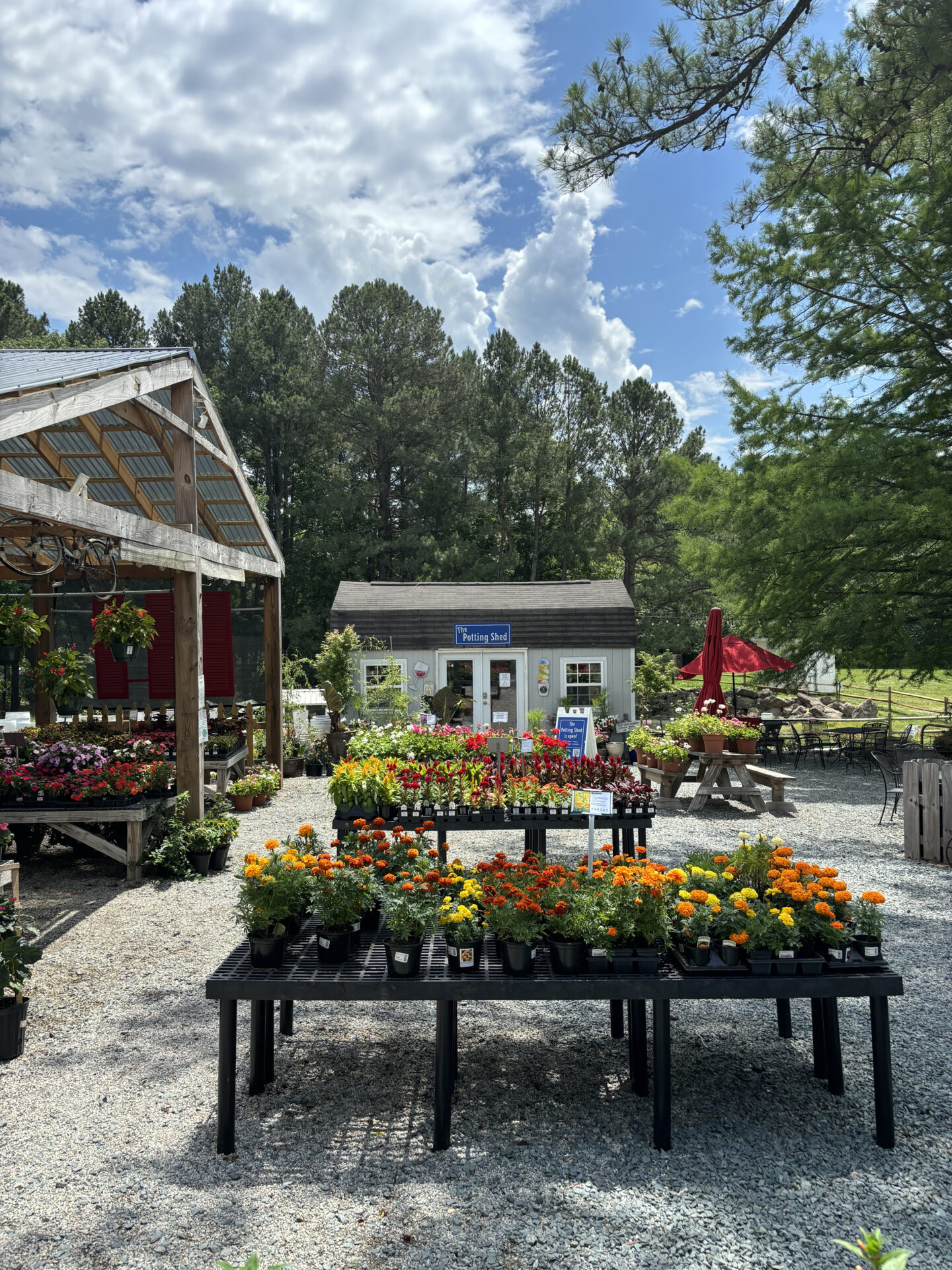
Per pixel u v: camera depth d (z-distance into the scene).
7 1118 3.50
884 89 7.71
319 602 28.36
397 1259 2.59
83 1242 2.70
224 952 5.52
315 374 28.53
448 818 6.01
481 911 3.58
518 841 8.59
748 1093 3.65
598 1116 3.46
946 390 12.55
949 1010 4.50
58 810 7.09
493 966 3.45
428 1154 3.18
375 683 15.27
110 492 9.75
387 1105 3.56
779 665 13.60
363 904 3.57
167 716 11.16
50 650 10.42
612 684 15.67
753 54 6.76
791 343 12.99
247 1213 2.83
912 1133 3.31
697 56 6.74
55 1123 3.45
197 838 7.43
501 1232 2.71
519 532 30.20
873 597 12.05
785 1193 2.92
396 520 30.22
